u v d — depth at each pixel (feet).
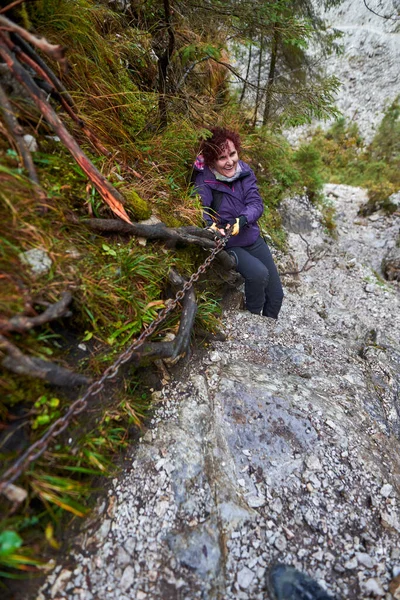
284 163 18.45
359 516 6.17
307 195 21.06
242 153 15.33
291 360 9.21
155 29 11.19
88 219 6.84
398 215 24.44
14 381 5.15
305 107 12.84
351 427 7.47
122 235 7.53
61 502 4.93
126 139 9.11
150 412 6.77
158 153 9.87
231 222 10.20
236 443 6.77
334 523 6.04
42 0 7.45
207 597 5.05
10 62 5.75
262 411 7.26
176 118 11.16
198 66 14.48
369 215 26.21
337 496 6.36
